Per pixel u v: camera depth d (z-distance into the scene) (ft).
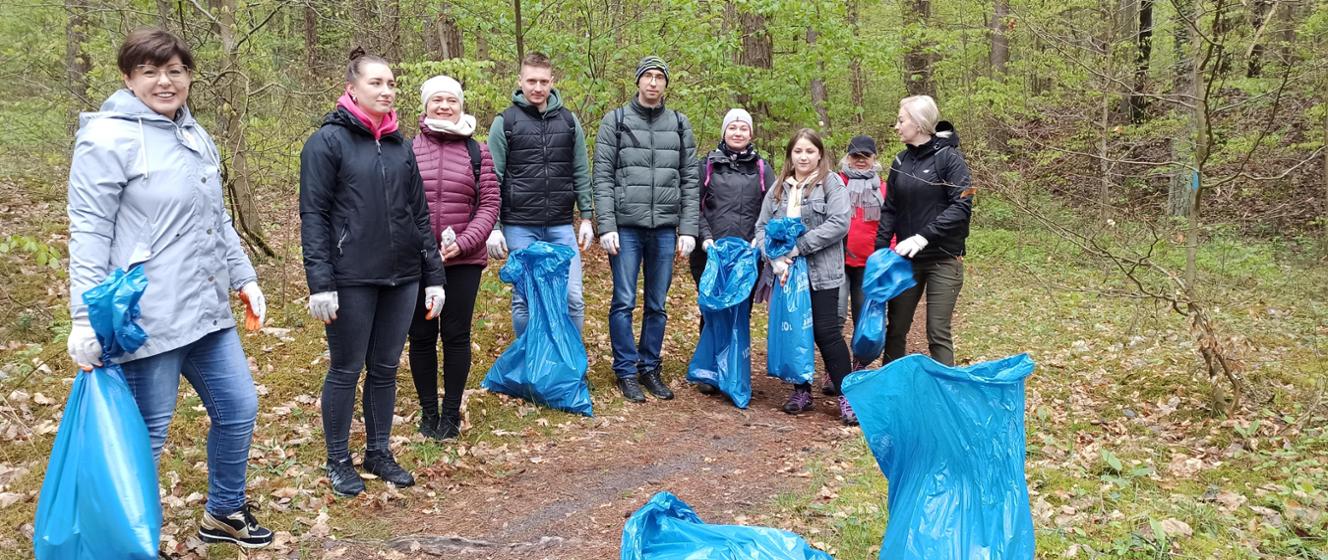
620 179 16.87
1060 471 12.80
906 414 8.46
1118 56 25.23
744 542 8.64
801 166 16.62
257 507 11.23
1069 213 25.80
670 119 17.07
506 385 16.31
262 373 15.98
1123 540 10.25
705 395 17.94
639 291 26.00
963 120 42.57
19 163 28.89
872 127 48.75
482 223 13.88
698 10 26.35
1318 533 10.54
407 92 24.34
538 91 15.49
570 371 15.89
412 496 12.09
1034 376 19.12
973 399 8.16
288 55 29.12
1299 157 25.41
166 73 8.71
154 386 8.94
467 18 25.96
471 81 23.08
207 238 9.25
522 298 16.26
